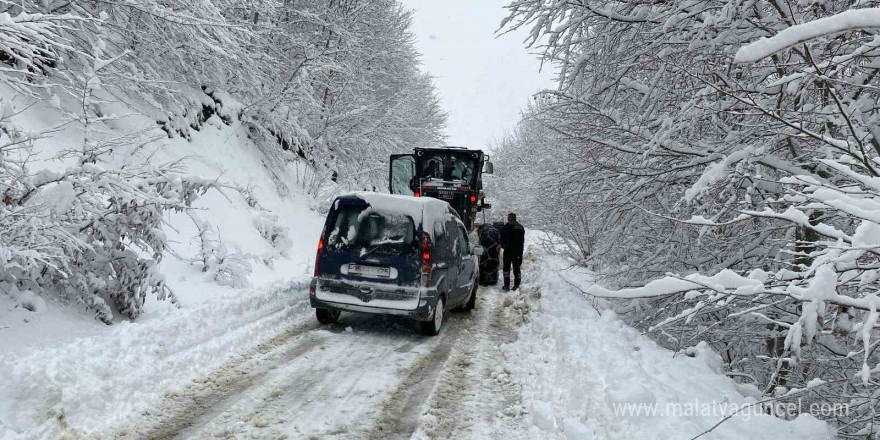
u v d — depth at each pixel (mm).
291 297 8641
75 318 5543
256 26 13852
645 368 5223
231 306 7062
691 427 3797
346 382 5277
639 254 7820
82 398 4109
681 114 5699
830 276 2455
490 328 8336
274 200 13648
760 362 6836
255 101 14523
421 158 17328
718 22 5285
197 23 9938
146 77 10734
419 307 7160
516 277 12414
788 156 6113
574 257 13492
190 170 11094
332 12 18094
